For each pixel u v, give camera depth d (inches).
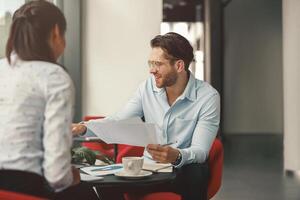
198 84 104.0
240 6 460.4
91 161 96.0
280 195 191.2
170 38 99.0
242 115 466.9
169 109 102.0
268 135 458.3
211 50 414.0
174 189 98.9
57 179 62.1
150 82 108.1
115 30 191.2
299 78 227.3
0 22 179.0
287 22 232.1
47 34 67.2
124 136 85.5
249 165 267.7
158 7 192.4
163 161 86.5
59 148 62.1
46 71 64.8
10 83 65.2
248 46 463.5
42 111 64.2
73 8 185.9
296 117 229.5
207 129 98.1
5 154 63.3
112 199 95.3
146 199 96.8
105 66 191.2
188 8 480.1
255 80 465.7
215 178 100.1
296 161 231.3
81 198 77.9
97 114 191.2
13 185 62.5
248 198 186.1
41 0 68.6
